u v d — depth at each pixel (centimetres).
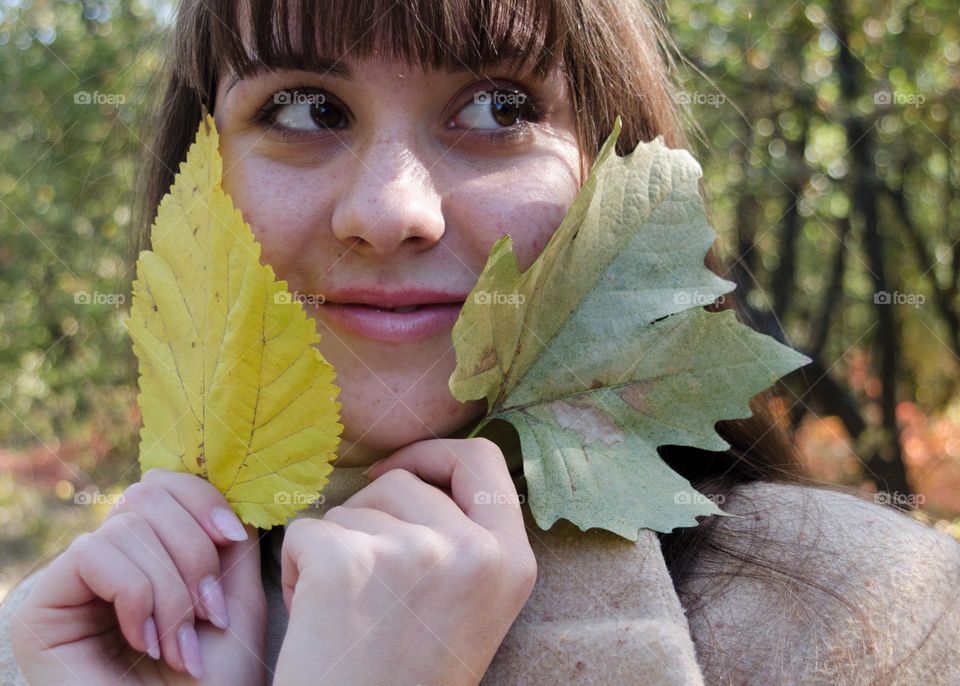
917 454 181
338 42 41
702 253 41
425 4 40
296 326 38
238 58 42
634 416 40
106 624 41
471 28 41
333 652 36
